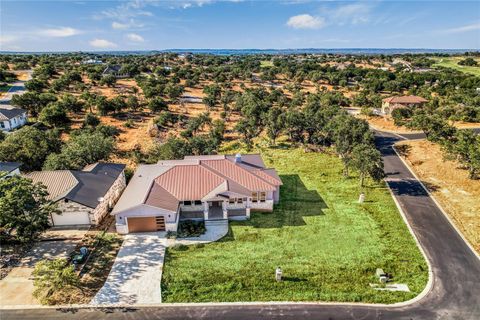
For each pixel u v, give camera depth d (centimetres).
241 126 6594
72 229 3484
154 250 3142
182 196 3722
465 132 5175
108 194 3925
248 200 3700
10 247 3166
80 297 2552
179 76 13925
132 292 2605
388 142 6569
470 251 3119
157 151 5656
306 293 2595
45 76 11650
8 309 2433
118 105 8344
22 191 2986
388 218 3706
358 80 14038
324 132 6253
